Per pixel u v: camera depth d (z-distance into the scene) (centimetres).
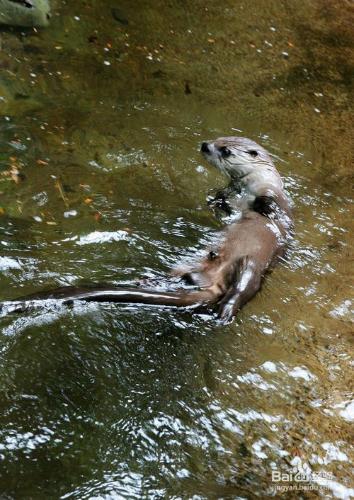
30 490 325
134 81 762
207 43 873
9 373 379
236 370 429
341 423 414
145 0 912
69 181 576
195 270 501
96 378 392
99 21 846
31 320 411
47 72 729
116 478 342
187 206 588
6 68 712
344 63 911
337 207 646
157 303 448
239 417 398
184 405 393
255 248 520
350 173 707
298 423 406
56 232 507
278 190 622
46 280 455
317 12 1006
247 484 360
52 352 398
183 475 354
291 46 916
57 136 636
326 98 833
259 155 638
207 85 796
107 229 524
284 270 538
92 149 631
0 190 541
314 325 489
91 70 757
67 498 326
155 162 638
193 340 439
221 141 651
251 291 486
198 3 945
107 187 583
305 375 441
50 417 362
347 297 527
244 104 782
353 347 477
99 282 466
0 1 775
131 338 424
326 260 563
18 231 498
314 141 748
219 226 566
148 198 583
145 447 362
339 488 372
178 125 709
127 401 384
